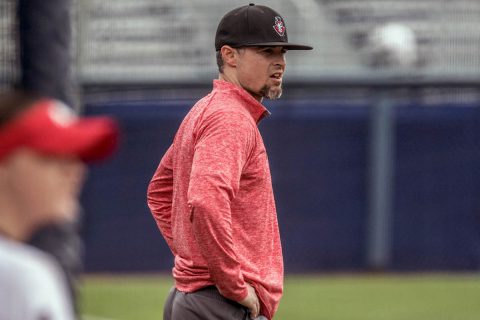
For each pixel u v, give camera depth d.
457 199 46.56
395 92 46.41
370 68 46.56
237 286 14.00
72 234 10.34
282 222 45.75
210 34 46.88
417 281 43.94
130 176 44.97
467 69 47.00
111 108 44.94
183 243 14.89
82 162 7.16
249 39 14.71
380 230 46.19
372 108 46.28
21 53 11.22
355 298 39.31
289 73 46.12
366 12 48.25
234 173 13.87
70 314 7.02
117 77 44.97
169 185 15.87
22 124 6.86
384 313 36.25
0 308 6.61
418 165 46.44
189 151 14.63
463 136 46.56
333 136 46.12
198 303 14.68
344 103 46.22
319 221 46.00
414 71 46.28
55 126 6.93
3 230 6.95
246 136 14.11
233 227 14.30
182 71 46.03
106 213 44.81
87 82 44.66
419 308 37.34
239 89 14.70
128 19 46.19
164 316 15.55
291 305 37.59
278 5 47.88
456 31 47.75
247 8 14.89
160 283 42.62
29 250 6.88
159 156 45.06
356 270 46.25
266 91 14.94
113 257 44.88
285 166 45.81
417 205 46.44
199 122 14.40
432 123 46.44
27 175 6.90
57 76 11.27
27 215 6.99
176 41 46.56
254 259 14.37
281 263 14.77
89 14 45.22
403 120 46.41
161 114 45.12
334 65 46.66
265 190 14.51
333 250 46.09
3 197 6.94
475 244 46.62
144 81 45.28
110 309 36.69
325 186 46.06
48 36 11.20
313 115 46.00
